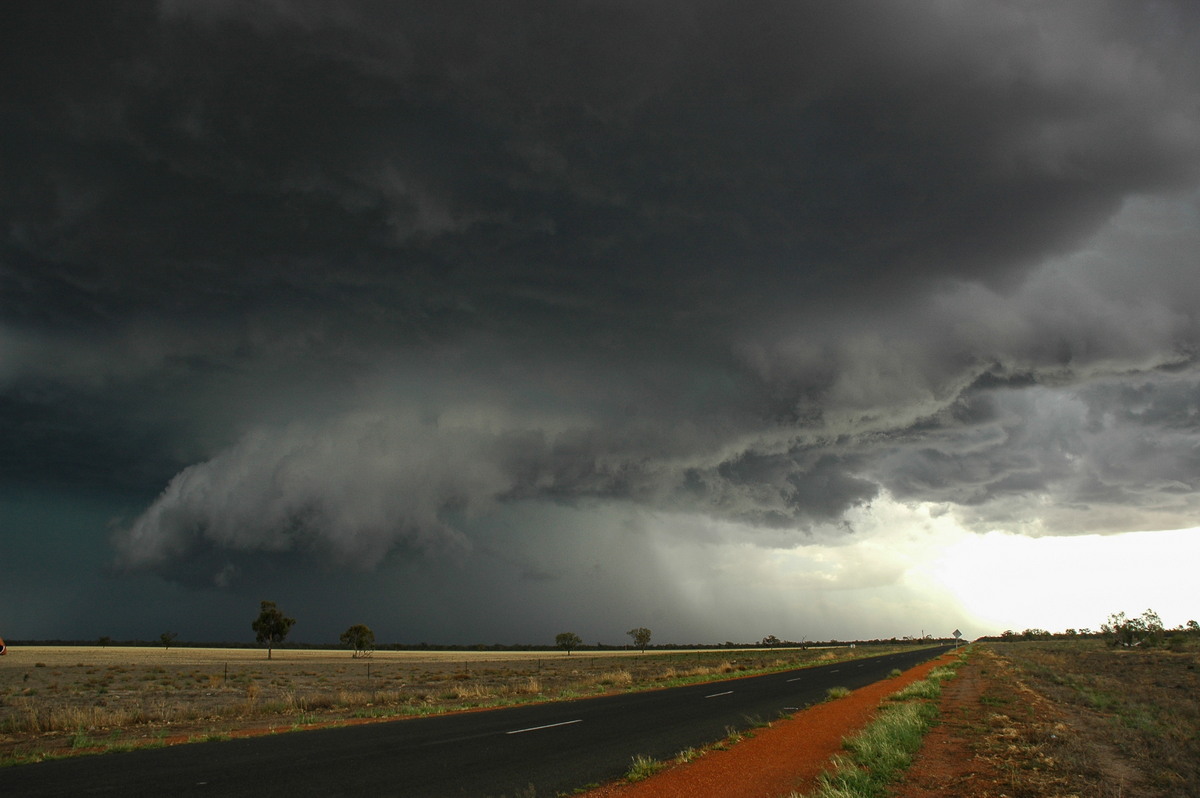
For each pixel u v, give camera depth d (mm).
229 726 17922
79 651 121188
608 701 24656
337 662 87062
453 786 10148
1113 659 58875
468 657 116625
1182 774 11234
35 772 11227
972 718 18578
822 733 15781
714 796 9594
